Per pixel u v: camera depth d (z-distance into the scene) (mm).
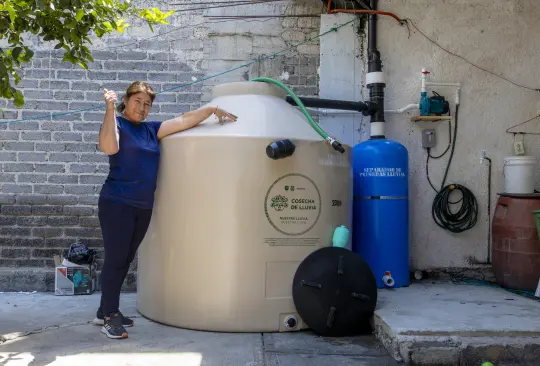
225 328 3268
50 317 3619
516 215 4258
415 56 4809
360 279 3316
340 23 4789
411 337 2832
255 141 3314
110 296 3193
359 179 4352
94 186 4695
